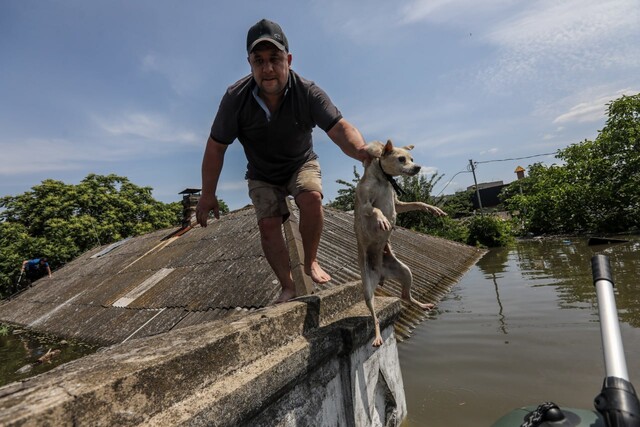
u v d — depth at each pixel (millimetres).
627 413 1396
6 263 21234
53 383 1486
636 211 20922
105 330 7359
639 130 20859
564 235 23828
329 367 2785
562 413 1901
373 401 3219
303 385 2477
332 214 12531
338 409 2820
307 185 3219
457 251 15805
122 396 1509
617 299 7922
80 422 1354
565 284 9641
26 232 23359
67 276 14789
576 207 23516
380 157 2982
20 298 14828
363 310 3436
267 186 3365
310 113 3014
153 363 1676
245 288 6430
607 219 21859
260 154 3184
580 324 6473
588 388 4438
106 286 10531
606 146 22469
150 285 8711
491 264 14812
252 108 2906
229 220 11656
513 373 4984
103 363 1736
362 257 3086
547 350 5551
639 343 5520
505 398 4426
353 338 2896
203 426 1642
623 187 21328
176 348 1904
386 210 2998
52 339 8406
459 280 11414
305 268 3482
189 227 13234
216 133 3021
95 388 1428
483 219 22719
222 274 7453
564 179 25000
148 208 28703
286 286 3455
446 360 5578
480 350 5820
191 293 7184
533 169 34719
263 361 2215
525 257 15805
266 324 2389
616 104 22078
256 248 8086
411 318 7059
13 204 24375
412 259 11234
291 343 2529
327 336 2721
